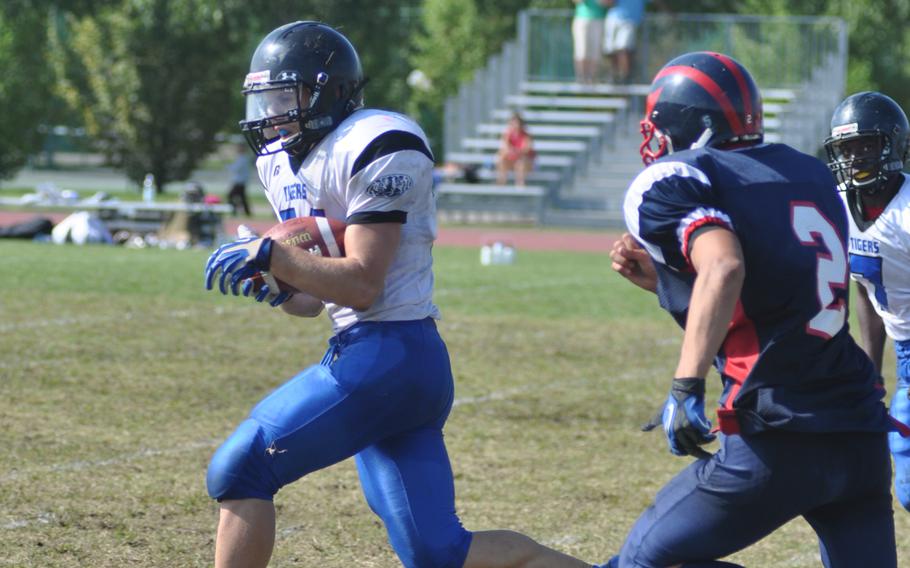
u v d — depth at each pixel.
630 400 23.78
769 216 9.59
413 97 116.56
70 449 18.86
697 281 9.15
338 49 11.16
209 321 31.48
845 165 13.33
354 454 10.99
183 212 54.56
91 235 53.75
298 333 30.11
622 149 75.75
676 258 9.53
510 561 10.95
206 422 20.92
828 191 9.98
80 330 29.42
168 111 91.75
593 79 75.69
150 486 17.05
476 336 30.66
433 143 115.81
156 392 23.06
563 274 45.94
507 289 40.47
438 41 116.38
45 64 96.75
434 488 11.09
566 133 76.19
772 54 73.69
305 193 11.18
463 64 115.06
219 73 93.06
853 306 36.12
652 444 20.42
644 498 17.30
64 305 33.34
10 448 18.72
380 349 10.88
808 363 9.55
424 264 11.24
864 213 13.58
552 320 33.75
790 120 72.25
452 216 75.44
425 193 11.00
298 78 10.95
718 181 9.70
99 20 92.56
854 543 10.09
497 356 28.05
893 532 10.24
